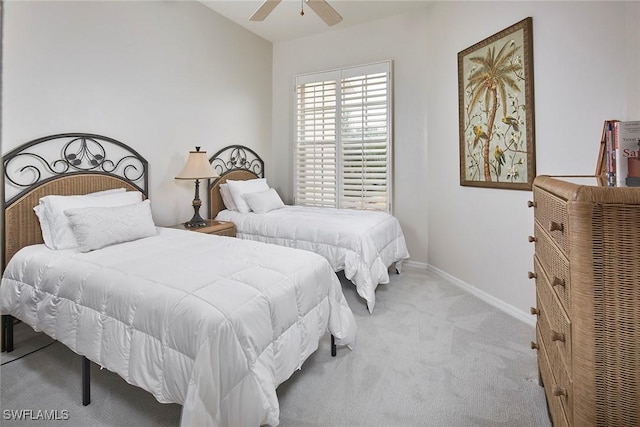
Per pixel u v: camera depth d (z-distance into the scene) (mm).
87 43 2553
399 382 1778
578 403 870
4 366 1938
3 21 2084
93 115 2605
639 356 807
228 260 1806
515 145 2564
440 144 3527
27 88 2209
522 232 2557
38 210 2213
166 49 3191
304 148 4508
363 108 4066
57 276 1736
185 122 3414
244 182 3822
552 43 2246
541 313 1473
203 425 1104
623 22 1858
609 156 1269
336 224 2943
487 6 2807
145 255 1911
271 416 1295
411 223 3916
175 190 3340
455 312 2678
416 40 3760
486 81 2832
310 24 4086
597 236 818
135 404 1611
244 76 4199
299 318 1625
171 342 1253
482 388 1726
